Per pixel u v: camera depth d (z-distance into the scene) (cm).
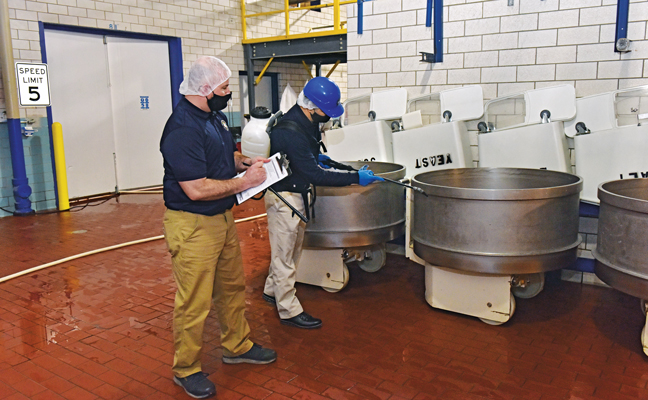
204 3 816
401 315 334
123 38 748
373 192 345
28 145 644
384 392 246
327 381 257
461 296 324
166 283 398
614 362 271
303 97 295
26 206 630
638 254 256
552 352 282
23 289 387
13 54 611
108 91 741
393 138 425
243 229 557
